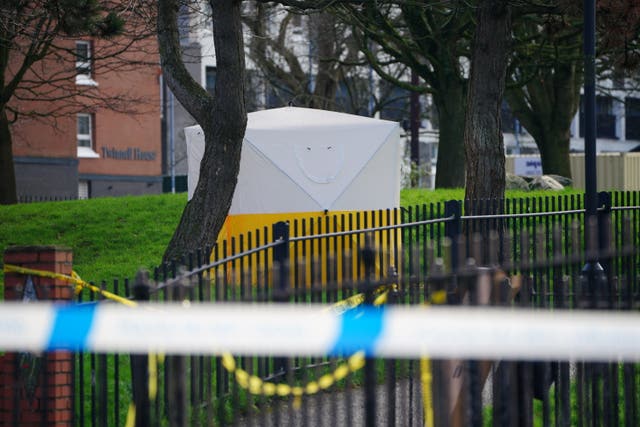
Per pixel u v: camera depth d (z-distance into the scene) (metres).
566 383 29.44
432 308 23.45
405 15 116.50
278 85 172.75
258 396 36.66
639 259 48.59
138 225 89.56
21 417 32.03
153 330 20.58
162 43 67.19
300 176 72.25
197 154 76.25
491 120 73.50
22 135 156.62
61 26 75.06
